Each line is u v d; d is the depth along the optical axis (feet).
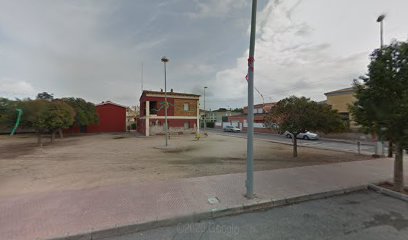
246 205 14.87
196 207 14.44
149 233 11.93
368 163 29.73
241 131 143.54
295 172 24.20
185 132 104.58
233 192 17.40
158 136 93.35
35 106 59.88
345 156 39.01
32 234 11.18
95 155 41.01
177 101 103.19
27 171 27.12
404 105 15.94
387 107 17.46
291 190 17.88
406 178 22.80
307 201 16.65
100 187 18.79
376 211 14.75
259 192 17.35
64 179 23.11
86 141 71.82
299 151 46.78
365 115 19.25
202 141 71.56
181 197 16.28
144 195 16.70
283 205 15.83
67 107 67.82
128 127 150.10
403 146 17.33
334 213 14.43
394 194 17.66
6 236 10.96
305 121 33.73
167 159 36.09
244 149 50.11
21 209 14.14
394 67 17.72
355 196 17.84
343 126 34.24
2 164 32.04
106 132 124.77
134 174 25.09
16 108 58.90
